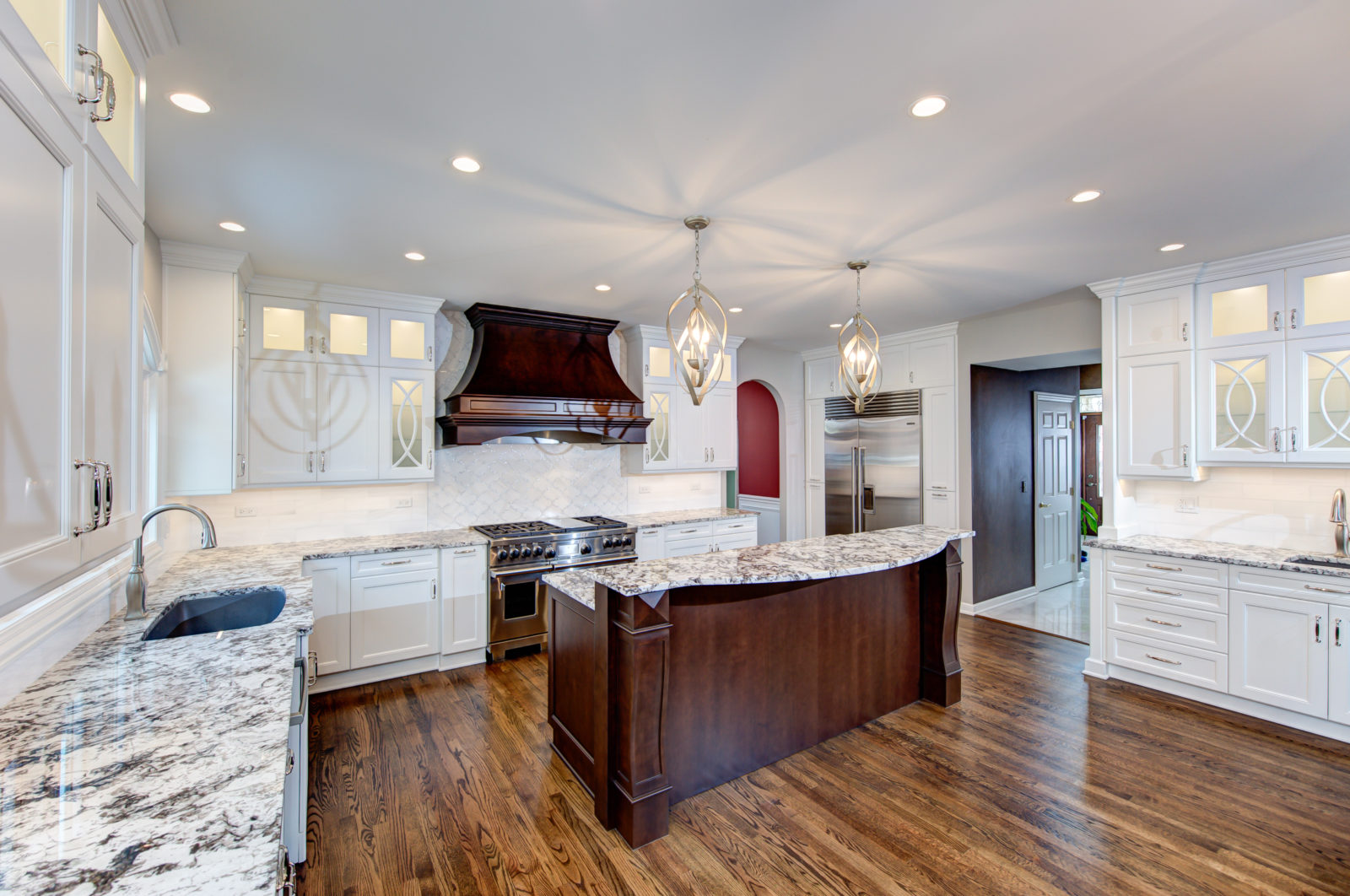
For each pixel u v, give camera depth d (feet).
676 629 8.20
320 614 11.50
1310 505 11.28
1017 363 16.47
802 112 6.24
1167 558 11.48
